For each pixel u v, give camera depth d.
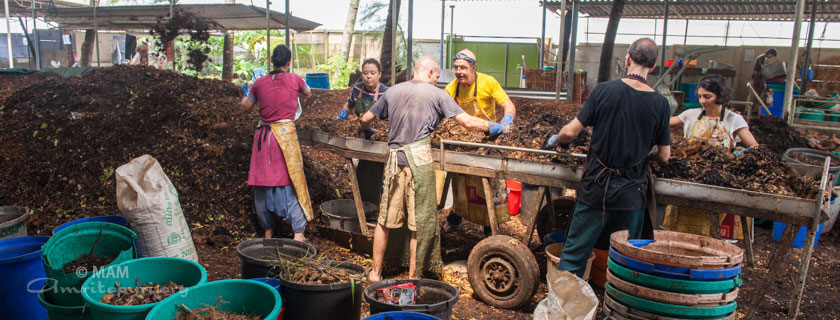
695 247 2.94
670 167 3.40
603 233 3.73
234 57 14.39
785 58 13.93
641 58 3.15
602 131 3.18
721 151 3.63
